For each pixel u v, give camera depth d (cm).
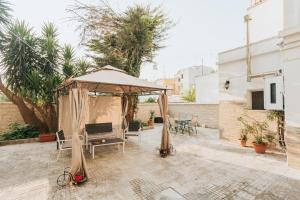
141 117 1650
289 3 525
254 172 495
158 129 1305
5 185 420
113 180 449
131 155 662
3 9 831
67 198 365
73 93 475
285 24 534
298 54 498
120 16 1155
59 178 459
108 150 733
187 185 422
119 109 998
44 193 385
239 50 798
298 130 505
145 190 399
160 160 602
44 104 948
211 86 1675
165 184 428
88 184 427
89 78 531
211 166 543
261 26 812
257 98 762
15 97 913
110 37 1176
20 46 866
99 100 932
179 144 823
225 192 391
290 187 408
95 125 777
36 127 980
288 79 524
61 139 641
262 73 697
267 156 633
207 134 1065
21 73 889
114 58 1114
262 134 707
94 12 1118
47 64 970
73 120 463
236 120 820
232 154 663
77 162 444
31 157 632
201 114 1382
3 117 952
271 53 684
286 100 531
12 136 888
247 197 370
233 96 833
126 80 625
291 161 525
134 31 1123
